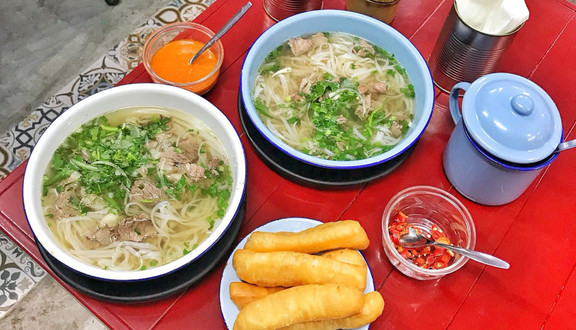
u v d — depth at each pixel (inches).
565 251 20.7
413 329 18.6
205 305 18.6
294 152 19.3
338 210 20.9
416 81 22.7
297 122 22.3
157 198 19.7
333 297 16.3
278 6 25.0
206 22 25.3
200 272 18.4
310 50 24.3
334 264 17.2
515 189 19.9
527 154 18.1
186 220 19.5
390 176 21.8
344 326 17.3
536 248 20.7
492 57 21.9
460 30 21.3
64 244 18.5
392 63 24.1
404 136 22.1
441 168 22.1
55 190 19.3
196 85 22.0
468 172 20.1
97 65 37.2
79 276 18.0
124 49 38.0
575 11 27.6
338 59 24.3
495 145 18.3
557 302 19.6
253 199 20.8
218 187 19.9
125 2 40.0
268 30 22.6
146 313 18.3
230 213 17.9
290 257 17.2
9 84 36.1
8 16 39.1
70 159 19.8
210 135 21.0
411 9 26.8
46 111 35.1
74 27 38.8
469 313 19.1
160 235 19.1
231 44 24.7
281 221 19.2
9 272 29.4
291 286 17.8
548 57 25.9
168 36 24.0
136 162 20.3
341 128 22.4
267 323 16.4
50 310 28.7
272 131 21.8
